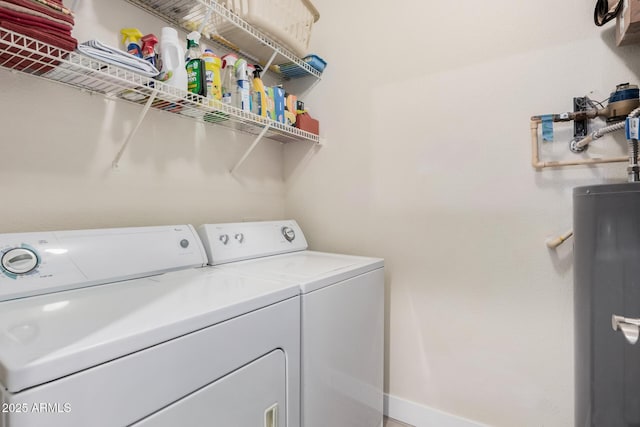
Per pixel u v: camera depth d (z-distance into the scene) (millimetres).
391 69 1736
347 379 1279
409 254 1688
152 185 1388
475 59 1506
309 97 2020
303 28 1706
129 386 593
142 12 1338
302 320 1035
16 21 787
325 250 1964
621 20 1119
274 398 923
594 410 988
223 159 1708
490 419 1487
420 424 1649
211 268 1286
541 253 1371
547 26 1348
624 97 1138
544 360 1371
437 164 1607
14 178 1020
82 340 566
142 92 1161
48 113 1089
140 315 703
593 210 972
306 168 2035
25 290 820
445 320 1594
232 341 794
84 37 1159
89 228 1189
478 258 1510
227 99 1402
